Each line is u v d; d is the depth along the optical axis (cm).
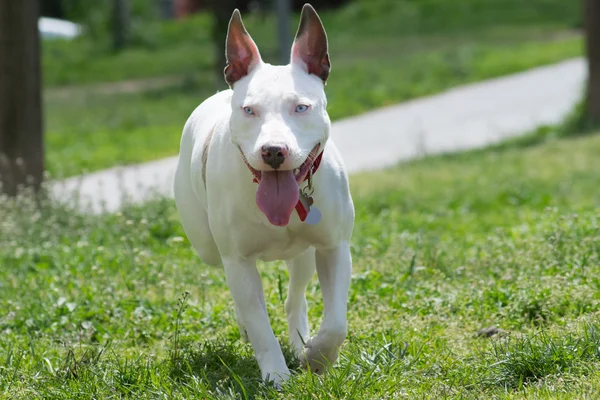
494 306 915
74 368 770
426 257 1125
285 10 2547
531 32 4916
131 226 1323
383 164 2294
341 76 3859
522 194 1692
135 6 6366
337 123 3059
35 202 1462
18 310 1002
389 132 2819
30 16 1681
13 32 1672
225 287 1070
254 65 705
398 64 4069
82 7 6512
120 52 5431
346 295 738
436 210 1641
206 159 755
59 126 3341
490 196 1711
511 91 3334
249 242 723
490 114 2952
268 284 1060
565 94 3148
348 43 5088
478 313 902
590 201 1558
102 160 2564
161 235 1372
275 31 5100
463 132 2703
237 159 700
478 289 966
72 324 956
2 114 1681
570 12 5391
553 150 2144
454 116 2983
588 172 1852
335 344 716
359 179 1991
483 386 693
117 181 2209
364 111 3228
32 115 1695
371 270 1075
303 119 670
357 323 889
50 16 6700
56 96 4256
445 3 5688
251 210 707
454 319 894
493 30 5066
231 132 688
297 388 676
